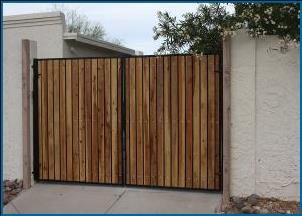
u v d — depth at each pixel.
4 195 7.54
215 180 7.16
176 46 7.89
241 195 6.92
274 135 6.82
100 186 7.69
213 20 7.88
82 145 7.77
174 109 7.30
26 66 7.81
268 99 6.82
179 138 7.30
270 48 6.78
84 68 7.72
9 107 8.00
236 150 6.92
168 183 7.37
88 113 7.72
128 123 7.52
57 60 7.84
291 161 6.79
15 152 7.98
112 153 7.62
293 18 6.63
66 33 11.06
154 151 7.41
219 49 7.78
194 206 6.77
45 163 7.95
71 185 7.83
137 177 7.51
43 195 7.46
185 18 7.93
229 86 6.83
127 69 7.50
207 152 7.18
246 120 6.87
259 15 6.74
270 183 6.86
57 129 7.88
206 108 7.17
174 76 7.29
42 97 7.93
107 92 7.62
